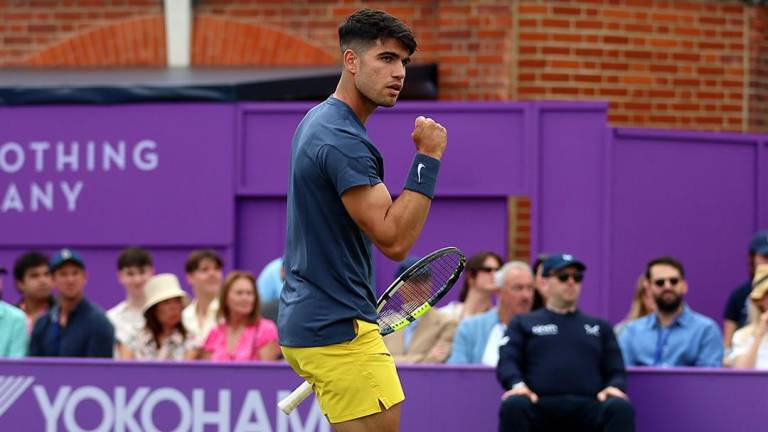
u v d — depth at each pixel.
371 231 17.50
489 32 45.94
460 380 29.67
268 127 42.53
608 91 46.72
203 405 29.81
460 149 41.81
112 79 44.75
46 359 30.20
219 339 32.84
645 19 47.06
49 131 43.19
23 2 48.59
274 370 29.61
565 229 41.75
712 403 29.45
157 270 43.06
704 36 47.75
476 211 42.03
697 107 47.69
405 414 29.84
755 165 44.19
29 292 36.09
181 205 42.75
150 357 32.97
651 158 42.88
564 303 29.50
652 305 35.16
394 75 17.72
